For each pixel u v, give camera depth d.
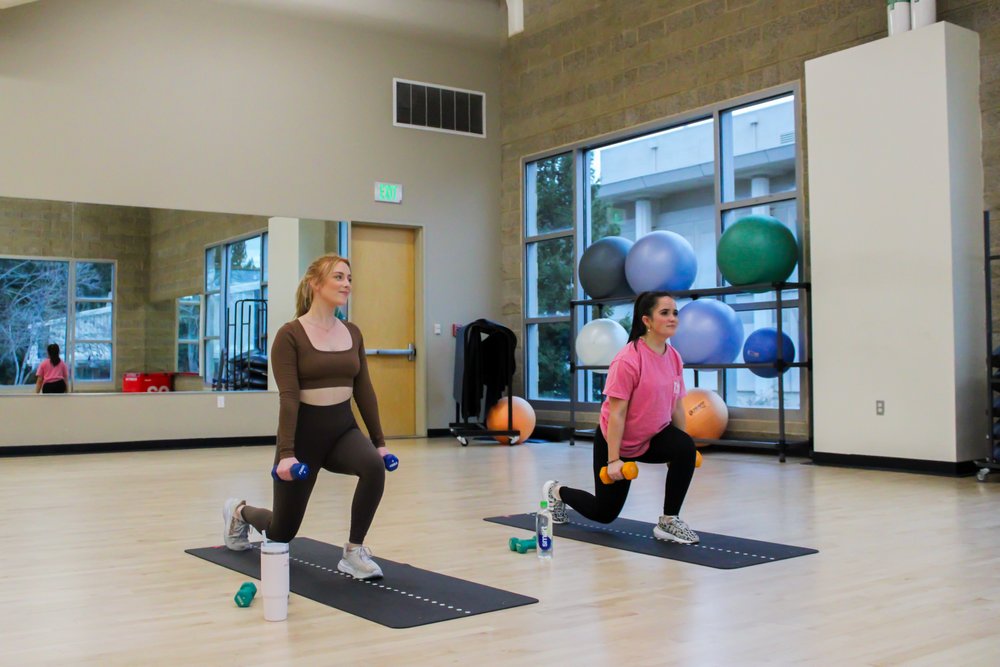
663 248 7.62
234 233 8.87
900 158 6.33
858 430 6.55
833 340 6.69
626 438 3.81
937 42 6.15
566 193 9.66
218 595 2.97
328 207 9.34
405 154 9.81
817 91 6.80
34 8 8.06
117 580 3.20
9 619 2.69
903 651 2.29
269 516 3.37
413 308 9.98
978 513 4.53
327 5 9.39
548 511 3.55
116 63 8.39
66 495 5.41
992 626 2.52
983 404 6.24
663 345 3.78
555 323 9.75
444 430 9.93
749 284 7.14
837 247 6.67
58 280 8.12
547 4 9.80
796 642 2.37
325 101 9.37
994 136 6.30
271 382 9.03
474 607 2.75
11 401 7.92
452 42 10.14
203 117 8.76
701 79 8.20
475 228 10.24
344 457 3.11
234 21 8.93
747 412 7.75
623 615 2.66
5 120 7.94
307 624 2.60
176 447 8.55
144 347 8.45
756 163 7.81
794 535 3.96
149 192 8.49
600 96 9.20
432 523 4.37
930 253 6.16
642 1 8.75
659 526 3.87
